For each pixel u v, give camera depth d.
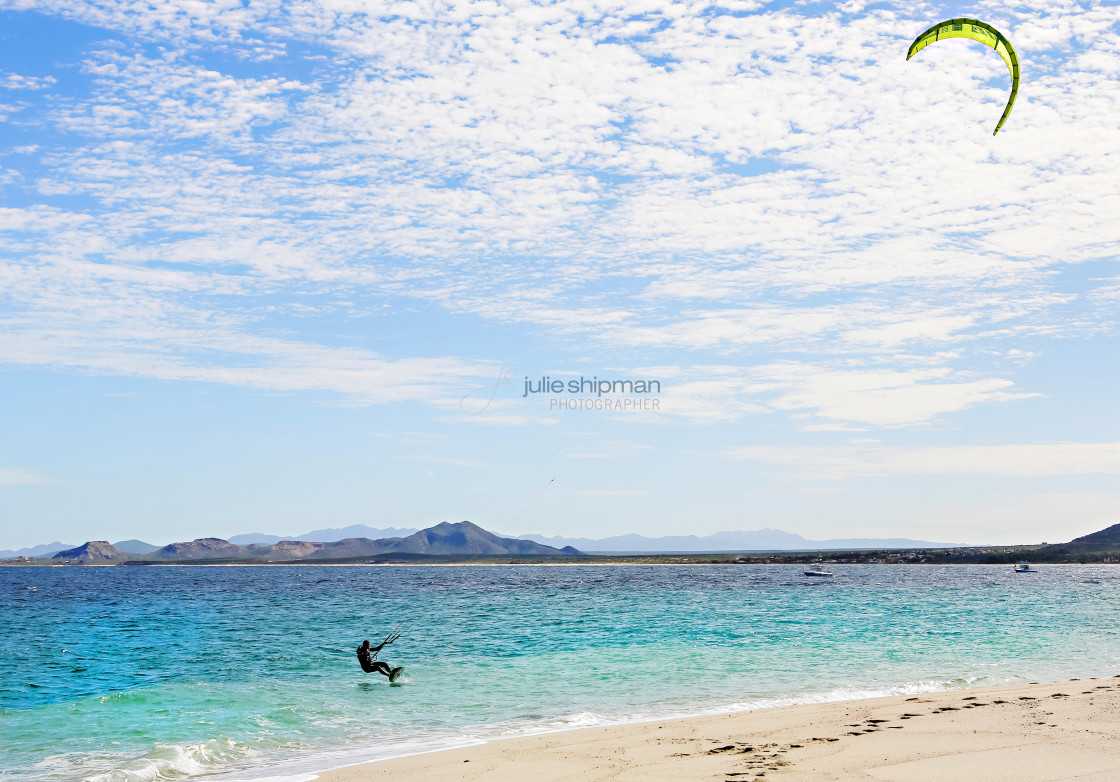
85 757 17.89
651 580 156.75
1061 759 14.23
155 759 17.14
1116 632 43.31
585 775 14.41
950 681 26.19
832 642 38.69
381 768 15.72
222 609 73.50
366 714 22.58
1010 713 18.72
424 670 30.94
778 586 119.31
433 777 14.70
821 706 21.41
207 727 20.91
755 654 34.22
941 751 15.13
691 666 30.89
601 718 21.25
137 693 26.19
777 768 14.27
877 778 13.38
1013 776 13.21
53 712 23.28
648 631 45.19
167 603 86.25
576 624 50.94
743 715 20.44
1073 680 24.66
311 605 78.75
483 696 25.23
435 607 72.38
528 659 33.69
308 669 31.86
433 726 20.91
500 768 15.21
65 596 105.81
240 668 32.44
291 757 17.69
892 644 37.69
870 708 20.52
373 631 48.50
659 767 14.75
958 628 45.94
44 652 39.44
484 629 48.62
